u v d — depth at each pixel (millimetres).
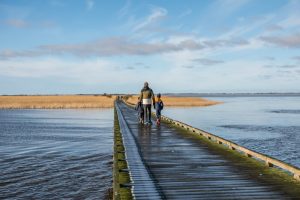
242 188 9852
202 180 10805
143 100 28844
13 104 99438
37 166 22734
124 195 9258
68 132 42656
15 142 33938
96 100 120750
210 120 57219
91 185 18344
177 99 131000
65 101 115688
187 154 15453
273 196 9055
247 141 33219
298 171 10500
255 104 137000
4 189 17438
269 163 12781
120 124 29391
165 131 24516
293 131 41438
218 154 15461
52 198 16094
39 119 62656
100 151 28672
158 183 10484
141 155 15203
